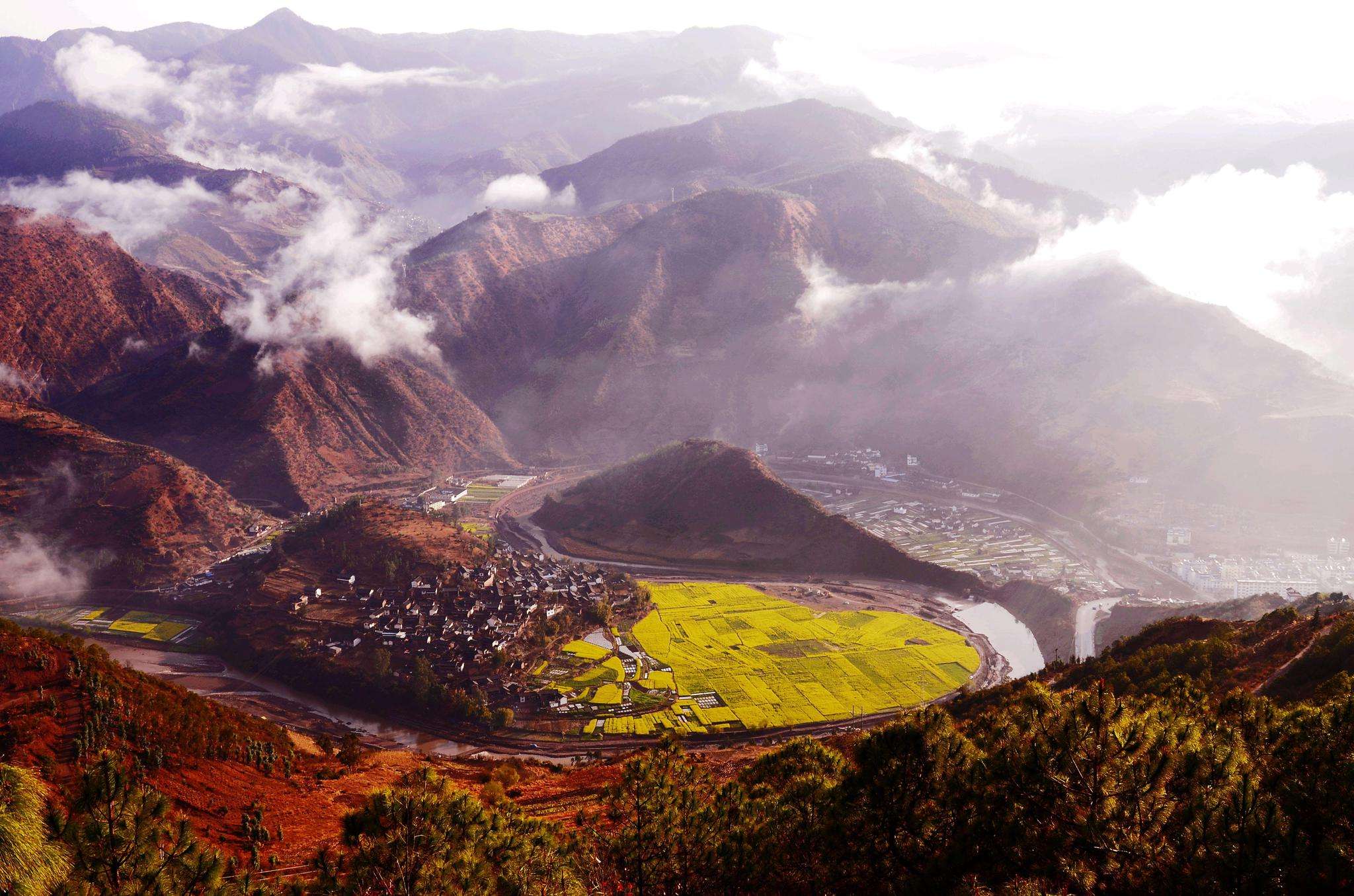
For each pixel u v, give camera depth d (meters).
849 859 38.38
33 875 25.05
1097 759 34.88
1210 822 32.09
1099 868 33.34
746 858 40.34
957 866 36.16
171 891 30.61
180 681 189.62
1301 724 36.12
